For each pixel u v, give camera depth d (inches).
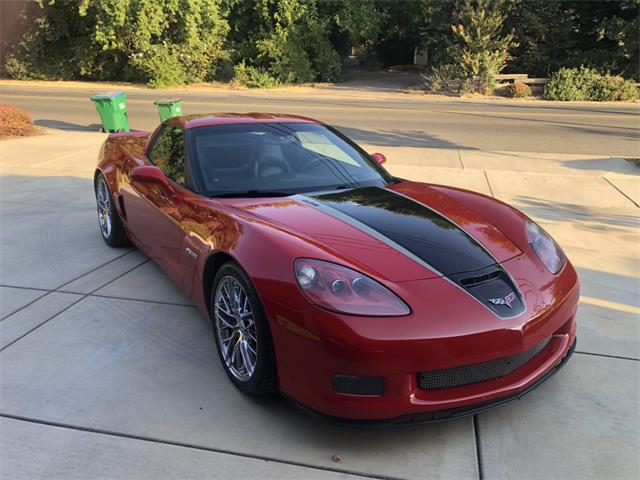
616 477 87.0
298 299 88.5
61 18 1041.5
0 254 183.8
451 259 98.7
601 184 299.0
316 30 1007.6
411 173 320.2
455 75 902.4
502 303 92.0
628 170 335.9
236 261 100.0
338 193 127.7
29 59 1083.9
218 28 1024.9
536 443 94.8
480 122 561.0
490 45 901.2
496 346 88.4
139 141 195.9
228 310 107.8
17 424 97.6
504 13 935.0
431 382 88.5
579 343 128.6
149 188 150.1
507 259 102.8
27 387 108.7
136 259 180.7
